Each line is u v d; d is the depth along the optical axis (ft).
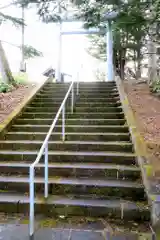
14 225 9.99
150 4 14.66
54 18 16.26
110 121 19.75
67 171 13.87
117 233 9.33
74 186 12.32
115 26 15.08
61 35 40.78
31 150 16.52
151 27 18.60
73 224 10.08
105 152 15.74
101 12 14.78
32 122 20.42
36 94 26.04
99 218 10.61
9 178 13.33
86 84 28.43
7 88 28.17
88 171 13.75
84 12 15.53
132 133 16.79
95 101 24.17
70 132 18.63
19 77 35.78
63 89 27.71
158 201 10.14
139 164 13.80
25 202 11.19
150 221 10.24
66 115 21.30
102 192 12.13
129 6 13.82
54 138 17.81
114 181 12.82
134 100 24.73
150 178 12.08
